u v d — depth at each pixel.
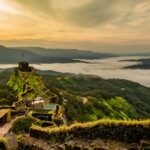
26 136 21.25
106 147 15.48
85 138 17.61
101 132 17.11
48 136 19.80
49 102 72.12
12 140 25.34
